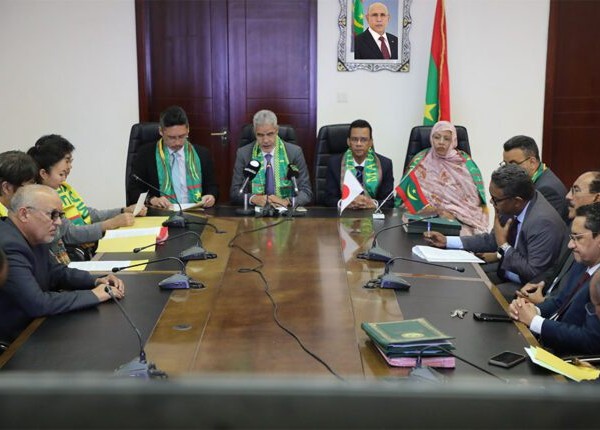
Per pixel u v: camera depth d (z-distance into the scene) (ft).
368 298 7.03
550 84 17.84
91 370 5.16
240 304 6.79
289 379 1.34
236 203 13.23
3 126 18.60
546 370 5.26
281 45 18.22
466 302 6.96
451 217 12.57
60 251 9.16
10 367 5.23
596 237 6.95
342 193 12.51
